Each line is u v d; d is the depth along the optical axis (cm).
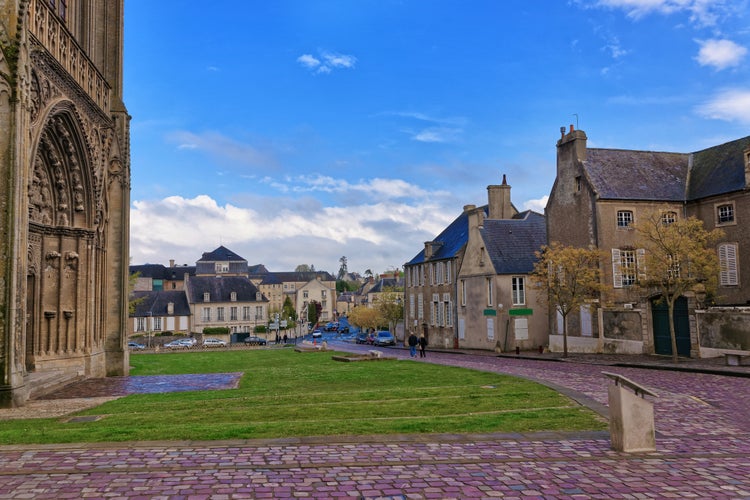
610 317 3097
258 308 8806
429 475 666
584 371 2122
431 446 803
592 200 3272
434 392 1417
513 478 659
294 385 1672
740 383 1641
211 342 7038
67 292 2041
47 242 1981
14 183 1361
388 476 662
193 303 8500
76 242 2066
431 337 5288
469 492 609
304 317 11994
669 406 1213
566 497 597
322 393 1434
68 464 700
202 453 755
